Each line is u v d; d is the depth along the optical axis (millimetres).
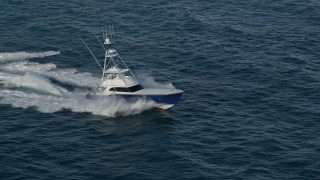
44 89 55781
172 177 41219
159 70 62906
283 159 43656
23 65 62125
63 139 46938
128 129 48844
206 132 48375
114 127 49188
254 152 44719
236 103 54312
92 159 43781
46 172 41750
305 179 40969
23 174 41375
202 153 44688
